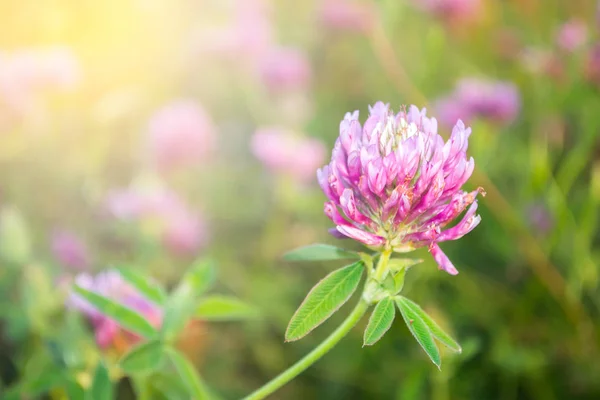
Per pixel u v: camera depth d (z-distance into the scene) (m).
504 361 0.38
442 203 0.21
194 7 0.55
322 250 0.22
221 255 0.43
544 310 0.42
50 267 0.35
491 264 0.45
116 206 0.38
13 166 0.42
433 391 0.34
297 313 0.21
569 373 0.39
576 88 0.45
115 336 0.28
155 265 0.39
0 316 0.34
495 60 0.53
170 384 0.27
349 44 0.53
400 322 0.38
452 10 0.47
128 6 0.51
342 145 0.21
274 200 0.45
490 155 0.42
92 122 0.45
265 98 0.49
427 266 0.38
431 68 0.49
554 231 0.40
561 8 0.55
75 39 0.50
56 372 0.28
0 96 0.40
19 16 0.49
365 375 0.39
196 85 0.52
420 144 0.21
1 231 0.34
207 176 0.45
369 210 0.21
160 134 0.41
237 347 0.40
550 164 0.43
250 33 0.50
